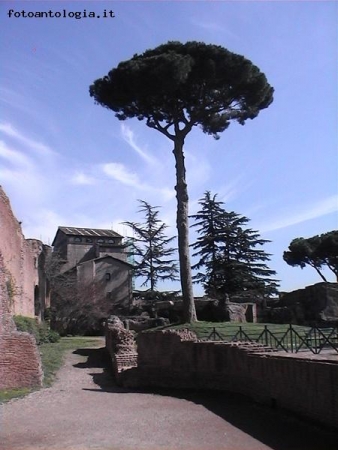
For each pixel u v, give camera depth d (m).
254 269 51.34
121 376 20.67
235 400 16.05
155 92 33.59
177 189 34.88
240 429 11.82
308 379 12.22
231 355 17.42
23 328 30.56
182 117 35.50
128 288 62.09
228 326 30.73
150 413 14.18
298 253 58.69
